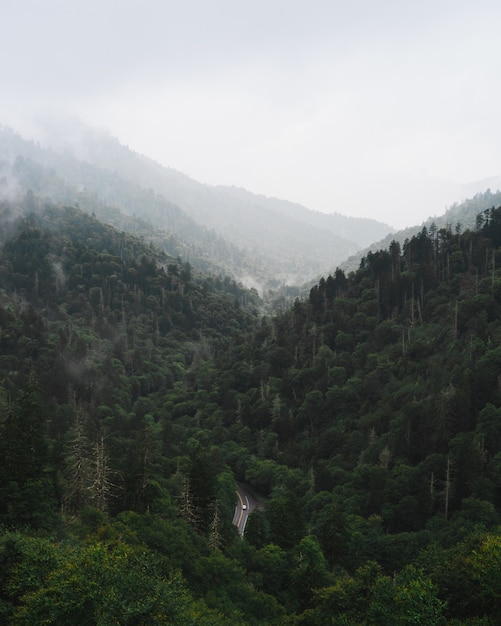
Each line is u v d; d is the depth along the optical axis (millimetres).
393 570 83312
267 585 75312
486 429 104000
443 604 48781
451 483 99000
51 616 37875
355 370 157375
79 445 83875
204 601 62625
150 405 192875
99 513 72438
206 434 160125
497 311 138875
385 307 182750
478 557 53812
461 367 122375
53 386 173000
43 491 68125
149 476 91000
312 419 149500
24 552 46344
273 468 133625
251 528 88125
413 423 119625
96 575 40719
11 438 71875
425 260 187625
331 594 61375
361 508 104812
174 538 70562
